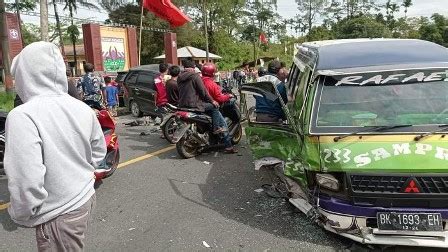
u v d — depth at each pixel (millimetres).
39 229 2270
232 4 61750
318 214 3924
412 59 4477
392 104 4152
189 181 6051
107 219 4711
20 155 2039
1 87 20500
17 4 24781
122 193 5590
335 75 4363
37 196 2088
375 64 4441
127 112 14383
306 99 4484
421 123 3934
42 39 11828
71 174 2277
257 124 4918
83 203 2334
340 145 3854
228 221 4547
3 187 5938
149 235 4262
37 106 2152
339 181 3723
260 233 4219
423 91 4211
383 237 3627
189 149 7426
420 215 3529
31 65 2203
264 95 5074
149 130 10477
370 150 3750
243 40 77750
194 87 7254
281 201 5055
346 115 4129
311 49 5797
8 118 2098
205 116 7336
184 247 3980
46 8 11812
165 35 31828
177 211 4898
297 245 3926
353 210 3652
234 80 29781
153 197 5406
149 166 6930
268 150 4840
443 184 3514
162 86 9195
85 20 26172
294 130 4363
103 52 22844
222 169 6625
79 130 2291
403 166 3570
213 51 61031
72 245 2316
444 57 4492
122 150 8203
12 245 4141
